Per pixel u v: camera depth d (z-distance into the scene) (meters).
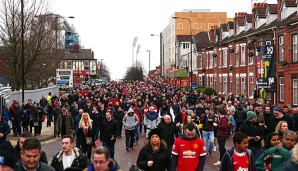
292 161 6.58
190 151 9.83
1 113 24.56
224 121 17.48
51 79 63.56
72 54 138.75
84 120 16.39
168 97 43.94
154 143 9.59
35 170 6.74
